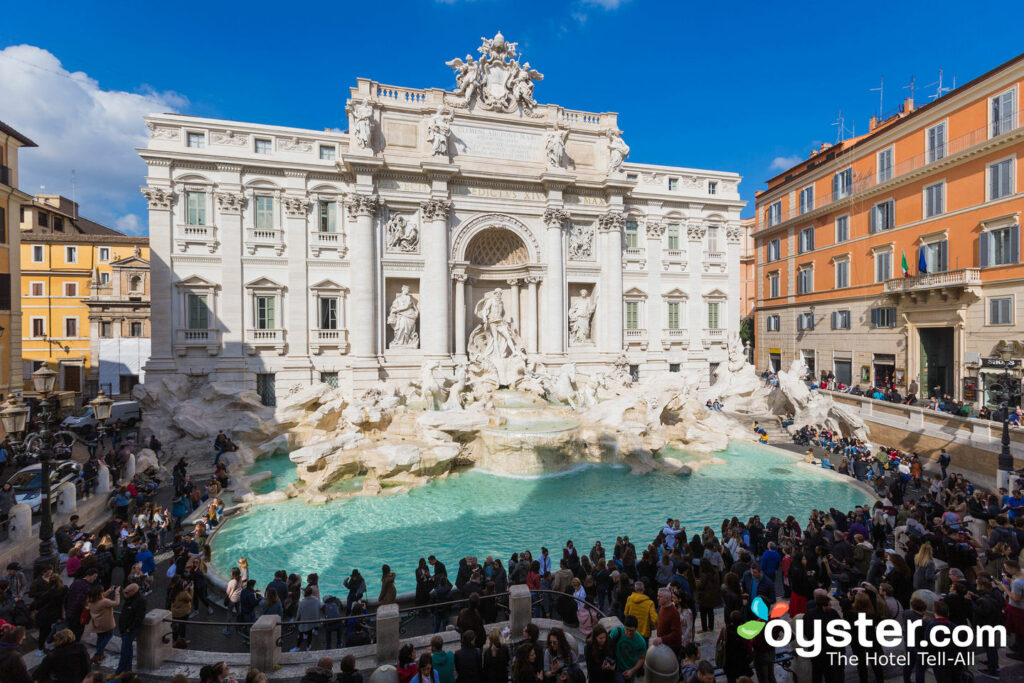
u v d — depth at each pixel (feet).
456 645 40.73
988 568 49.16
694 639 40.29
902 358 133.28
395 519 76.28
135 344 164.55
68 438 107.86
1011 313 105.70
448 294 134.51
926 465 96.58
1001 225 107.86
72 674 29.66
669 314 159.84
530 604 40.65
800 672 32.12
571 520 76.38
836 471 97.14
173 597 43.70
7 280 117.80
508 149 141.69
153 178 117.91
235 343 123.65
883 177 139.54
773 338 188.44
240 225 123.95
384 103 130.52
